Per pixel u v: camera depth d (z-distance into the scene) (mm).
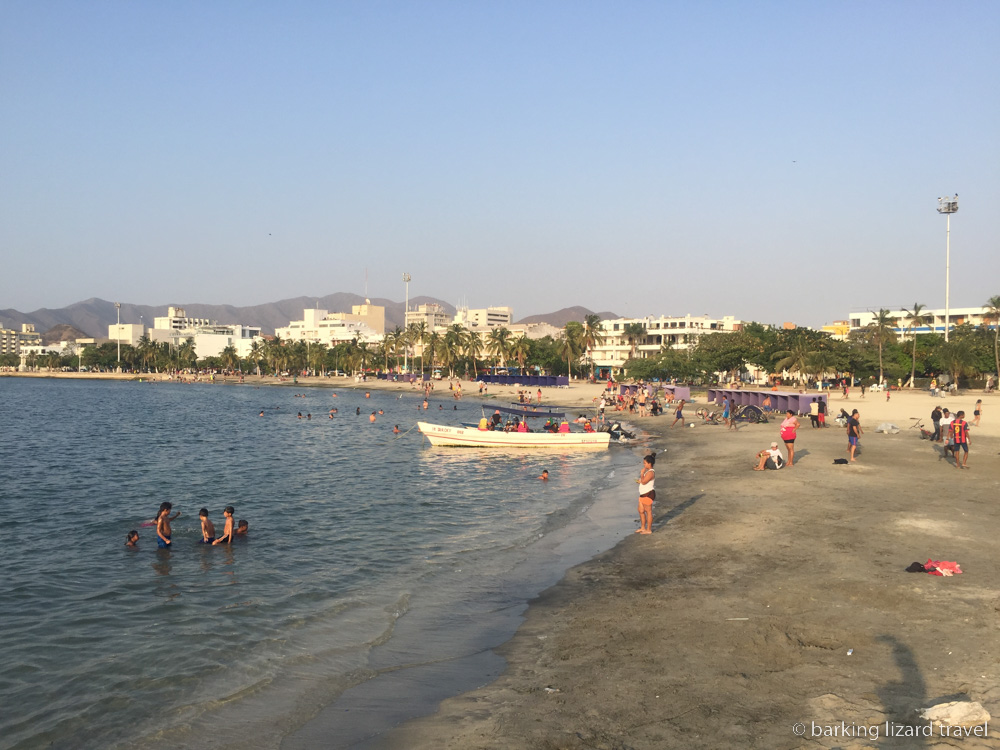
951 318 159125
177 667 11867
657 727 8578
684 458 35969
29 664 12164
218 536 22047
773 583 14070
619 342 174875
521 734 8695
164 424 70562
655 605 13359
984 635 10781
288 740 9180
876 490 23875
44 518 25266
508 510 25594
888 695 8992
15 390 154750
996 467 28562
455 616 13977
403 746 8703
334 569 17891
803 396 55156
